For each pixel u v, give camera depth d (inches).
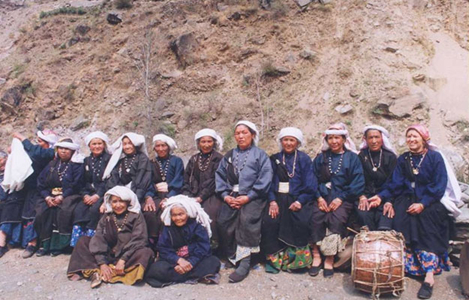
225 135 482.9
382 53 500.1
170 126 511.5
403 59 488.7
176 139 499.5
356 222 201.2
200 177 214.4
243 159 202.7
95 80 591.8
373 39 514.0
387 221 189.6
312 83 502.6
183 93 543.8
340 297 174.9
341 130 199.5
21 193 237.9
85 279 196.2
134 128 525.0
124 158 223.9
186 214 190.5
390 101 449.7
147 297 176.7
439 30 514.9
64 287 188.2
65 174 225.9
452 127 425.7
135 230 197.5
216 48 561.6
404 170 194.1
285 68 520.1
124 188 199.9
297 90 503.2
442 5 530.6
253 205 197.6
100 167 225.9
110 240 198.7
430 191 184.1
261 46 552.1
